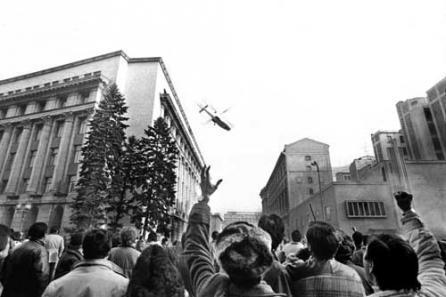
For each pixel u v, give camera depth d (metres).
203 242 2.08
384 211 30.75
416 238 2.04
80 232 4.21
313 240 2.04
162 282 1.49
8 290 3.62
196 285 1.78
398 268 1.50
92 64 43.69
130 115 39.97
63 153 35.94
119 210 25.77
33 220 34.06
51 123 39.44
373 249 1.62
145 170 26.77
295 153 58.59
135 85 42.84
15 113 42.47
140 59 45.06
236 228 1.56
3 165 39.75
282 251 5.42
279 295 1.42
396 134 66.38
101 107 27.53
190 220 2.20
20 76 47.75
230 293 1.44
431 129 59.78
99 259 2.50
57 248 6.98
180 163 54.25
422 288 1.58
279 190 67.56
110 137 25.83
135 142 28.33
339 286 1.87
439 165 32.94
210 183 2.39
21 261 3.66
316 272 1.96
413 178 32.28
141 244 8.35
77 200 24.30
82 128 37.53
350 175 52.03
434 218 30.20
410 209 2.21
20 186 37.25
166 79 49.03
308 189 55.53
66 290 2.22
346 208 30.84
